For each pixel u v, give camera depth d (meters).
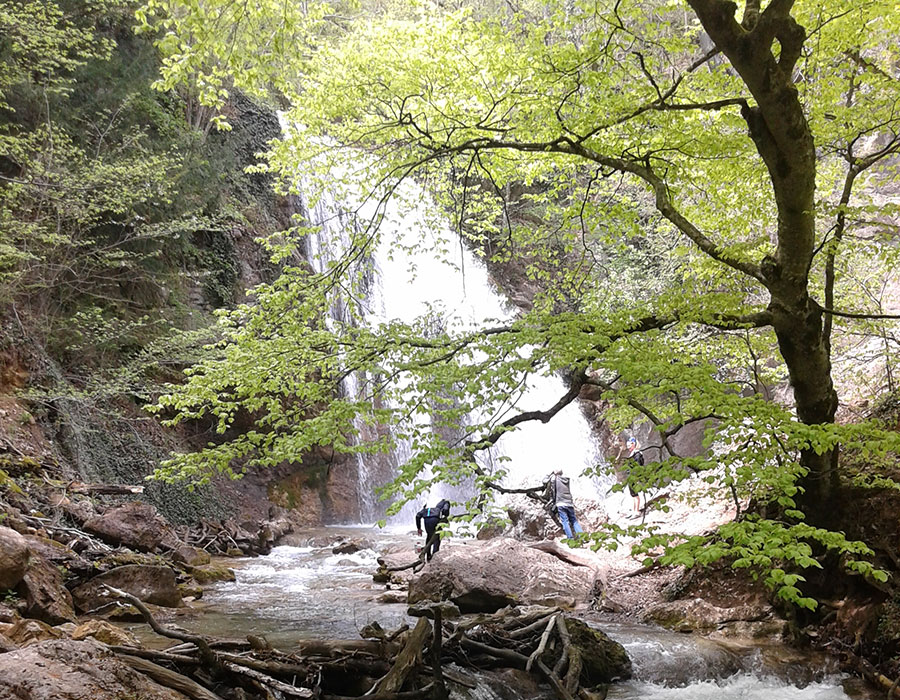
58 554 8.55
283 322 7.86
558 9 8.33
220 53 7.51
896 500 8.04
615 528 4.98
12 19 11.81
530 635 7.41
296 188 10.36
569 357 6.39
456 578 9.54
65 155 12.98
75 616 7.46
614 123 7.84
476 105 9.26
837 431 5.21
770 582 4.35
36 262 13.27
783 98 6.29
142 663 5.08
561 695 6.33
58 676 4.33
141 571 8.64
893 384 11.43
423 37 8.49
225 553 13.87
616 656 7.49
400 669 5.84
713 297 7.76
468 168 9.24
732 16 6.10
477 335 7.49
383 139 9.60
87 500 11.31
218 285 18.52
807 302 7.48
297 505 18.00
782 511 8.77
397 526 18.75
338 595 10.25
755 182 9.32
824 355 7.71
